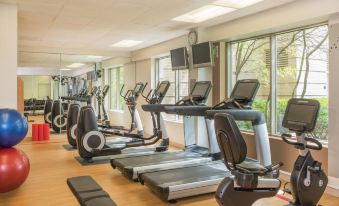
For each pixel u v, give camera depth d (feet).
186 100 17.10
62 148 22.52
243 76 19.86
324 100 15.06
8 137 12.37
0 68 15.66
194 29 21.15
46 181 14.38
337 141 12.93
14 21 15.71
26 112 27.48
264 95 18.22
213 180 12.30
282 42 17.12
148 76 29.78
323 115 15.10
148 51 29.27
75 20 18.92
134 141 22.67
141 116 30.58
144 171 13.94
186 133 19.70
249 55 19.40
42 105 27.96
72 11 16.83
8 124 12.37
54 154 20.43
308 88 15.87
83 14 17.46
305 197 10.40
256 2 14.88
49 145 23.67
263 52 18.35
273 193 9.78
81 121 18.31
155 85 29.32
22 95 26.30
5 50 15.69
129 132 24.41
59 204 11.50
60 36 24.09
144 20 18.89
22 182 12.66
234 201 9.29
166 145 20.99
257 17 16.71
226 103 13.64
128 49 31.04
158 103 19.48
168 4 15.46
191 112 15.57
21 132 12.79
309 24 14.85
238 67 20.24
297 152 15.02
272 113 17.37
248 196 9.47
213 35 20.33
